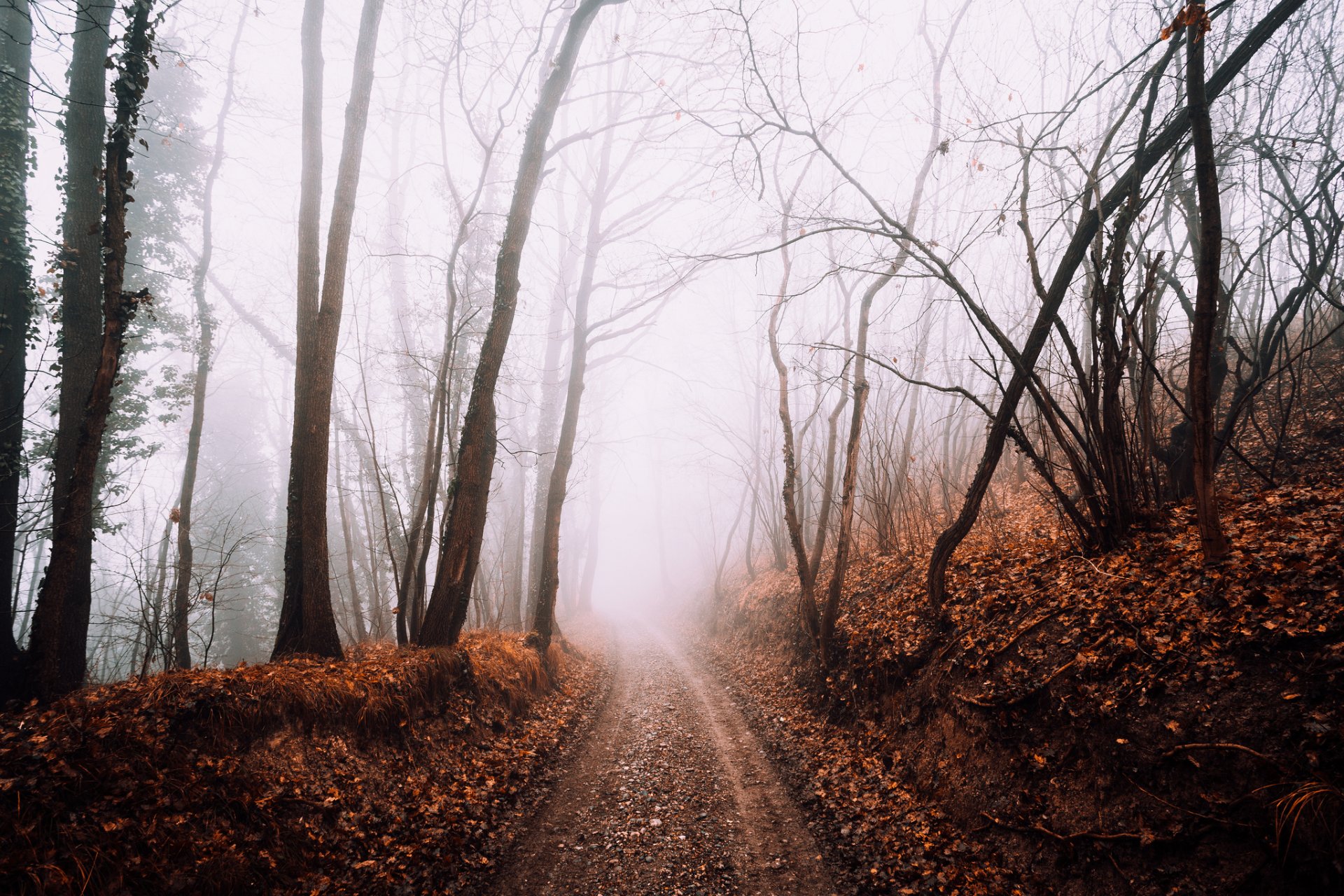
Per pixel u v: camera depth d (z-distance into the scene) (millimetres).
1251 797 3691
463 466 9609
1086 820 4488
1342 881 3148
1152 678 4668
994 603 6977
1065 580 6535
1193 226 8766
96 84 7574
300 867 4746
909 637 7934
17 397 7148
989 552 8703
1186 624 4863
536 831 6270
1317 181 7609
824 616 9977
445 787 6523
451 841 5629
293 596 8188
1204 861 3732
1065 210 6586
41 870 3609
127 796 4223
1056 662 5527
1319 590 4355
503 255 10141
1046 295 6504
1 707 5383
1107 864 4191
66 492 6730
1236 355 12109
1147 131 5969
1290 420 8992
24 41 8445
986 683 6074
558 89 10391
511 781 7215
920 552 10523
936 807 5852
